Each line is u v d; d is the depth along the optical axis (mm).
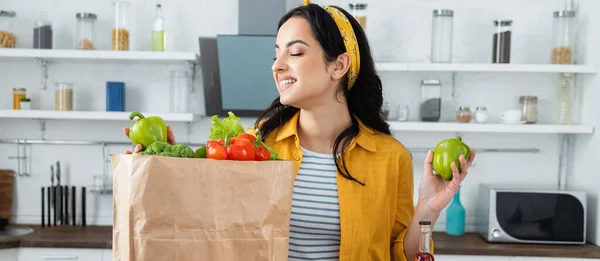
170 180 1008
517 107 3469
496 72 3457
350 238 1424
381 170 1475
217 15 3441
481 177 3498
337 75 1388
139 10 3422
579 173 3367
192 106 3457
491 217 3084
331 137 1485
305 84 1345
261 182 1036
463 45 3439
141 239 1007
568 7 3295
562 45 3195
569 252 2943
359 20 3176
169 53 3158
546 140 3484
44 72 3441
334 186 1443
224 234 1026
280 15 3217
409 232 1422
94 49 3227
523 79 3471
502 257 2971
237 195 1031
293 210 1437
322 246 1460
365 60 1479
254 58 3133
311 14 1355
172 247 1013
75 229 3277
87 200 3475
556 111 3420
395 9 3438
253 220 1034
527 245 3047
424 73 3449
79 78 3467
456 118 3359
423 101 3277
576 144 3418
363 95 1512
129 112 3211
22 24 3430
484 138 3492
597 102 3158
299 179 1447
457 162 1324
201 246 1021
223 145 1086
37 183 3479
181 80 3258
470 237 3238
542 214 3078
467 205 3494
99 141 3471
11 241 2896
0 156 3465
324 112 1444
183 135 3477
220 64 3148
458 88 3469
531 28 3432
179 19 3436
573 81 3295
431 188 1387
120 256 1038
